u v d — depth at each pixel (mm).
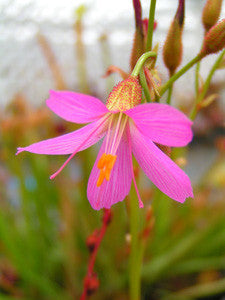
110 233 91
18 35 117
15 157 89
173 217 107
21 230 97
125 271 92
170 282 95
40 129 114
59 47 127
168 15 145
